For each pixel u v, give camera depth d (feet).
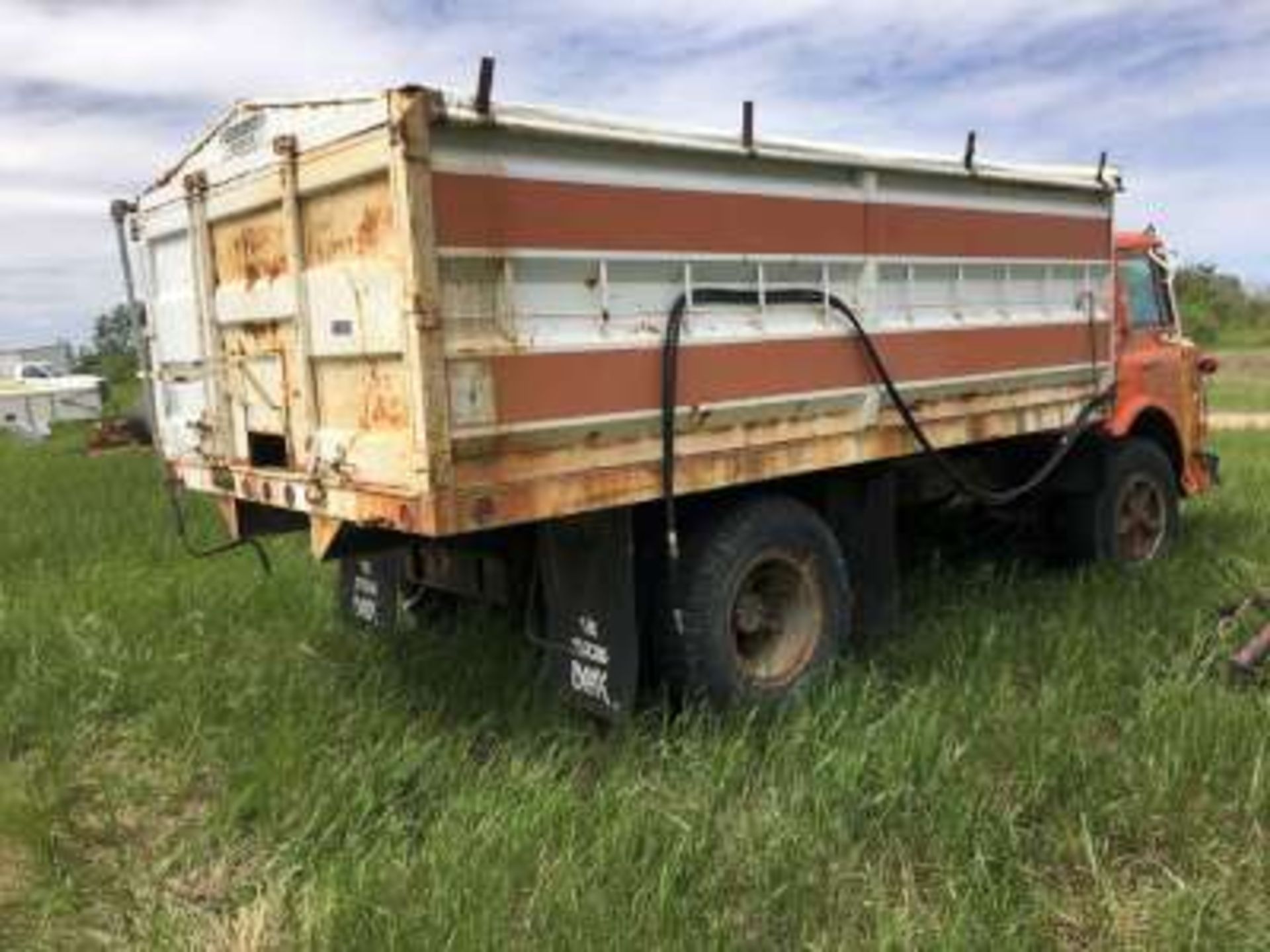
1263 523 30.04
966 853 13.30
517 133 14.42
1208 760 15.12
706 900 12.53
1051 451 24.52
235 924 12.67
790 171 17.71
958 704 17.01
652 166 15.96
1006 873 12.89
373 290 14.60
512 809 14.30
